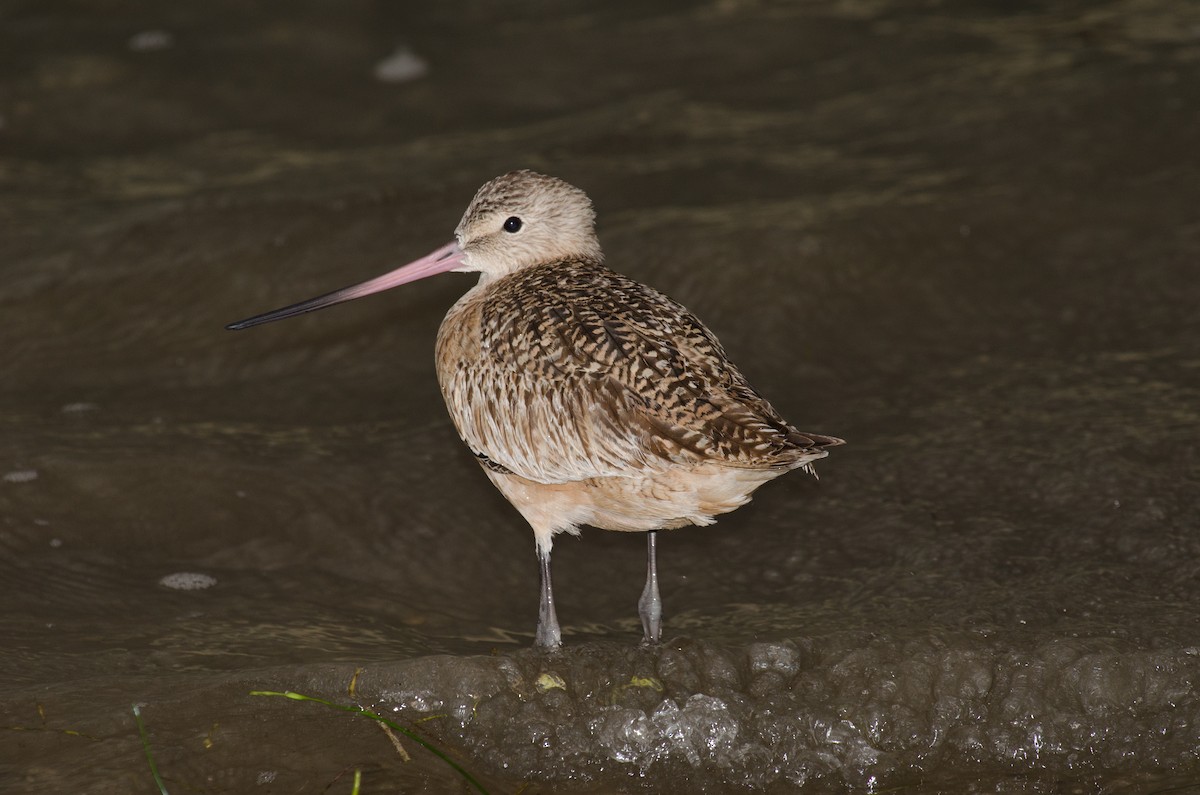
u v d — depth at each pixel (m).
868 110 19.89
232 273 15.77
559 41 22.86
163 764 8.83
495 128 20.00
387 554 11.78
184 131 19.92
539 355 9.69
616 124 19.78
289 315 11.47
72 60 21.70
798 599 10.95
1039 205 16.78
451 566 11.73
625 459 9.34
